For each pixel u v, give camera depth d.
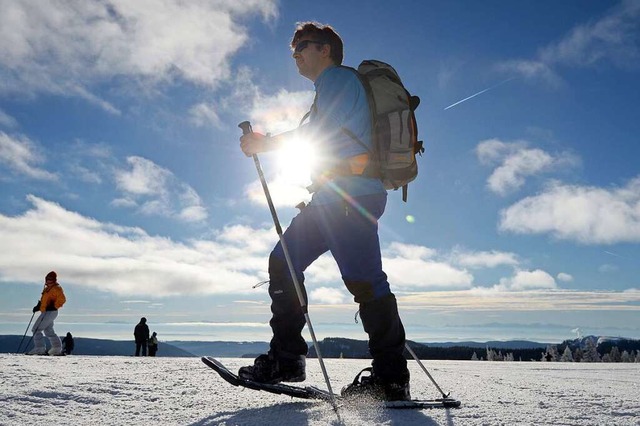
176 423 2.18
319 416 2.26
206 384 3.39
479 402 2.70
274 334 2.80
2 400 2.62
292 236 2.78
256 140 2.81
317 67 2.93
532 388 3.52
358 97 2.64
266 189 2.80
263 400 2.77
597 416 2.31
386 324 2.64
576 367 8.01
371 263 2.64
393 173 2.71
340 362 7.29
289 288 2.79
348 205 2.61
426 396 3.03
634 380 4.66
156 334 20.20
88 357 7.91
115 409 2.49
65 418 2.29
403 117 2.68
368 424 2.09
